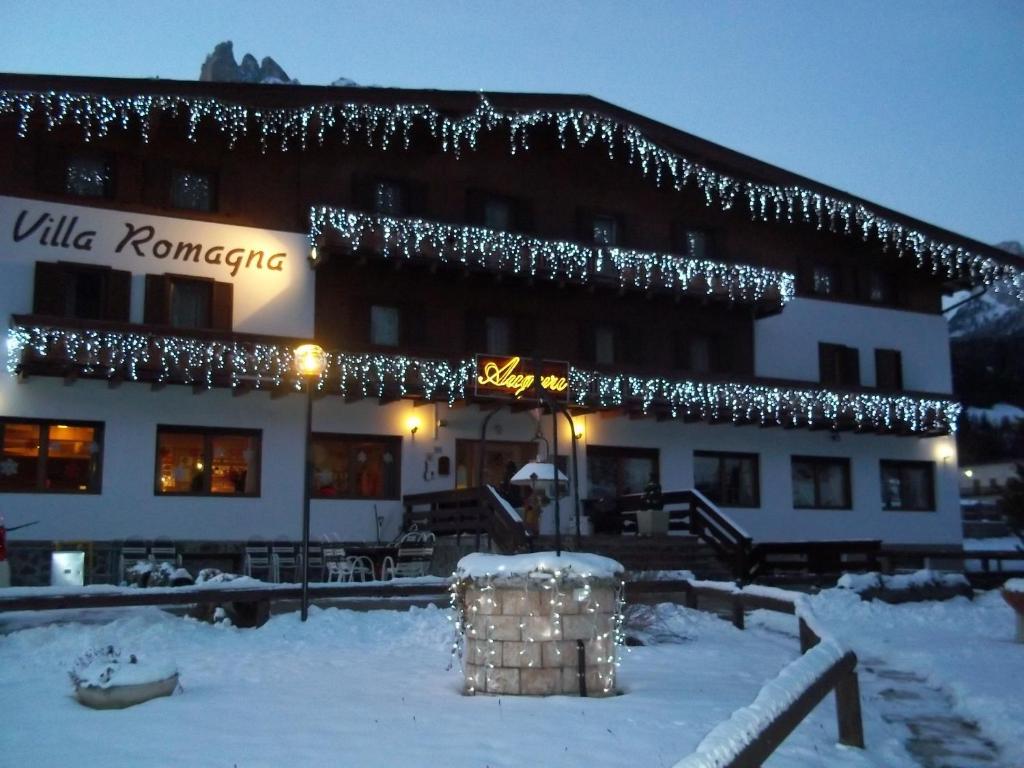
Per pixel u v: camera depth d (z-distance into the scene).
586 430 26.30
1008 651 12.72
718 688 9.75
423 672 10.72
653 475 24.80
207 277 22.45
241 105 21.92
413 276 24.73
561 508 25.39
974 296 31.94
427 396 23.14
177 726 7.57
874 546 23.06
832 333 30.27
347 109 23.12
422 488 24.12
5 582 15.49
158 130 22.42
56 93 20.16
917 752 7.70
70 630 13.26
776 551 22.72
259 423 22.73
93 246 21.45
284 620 14.61
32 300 20.83
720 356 28.48
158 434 21.89
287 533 22.67
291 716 8.00
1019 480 24.23
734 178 28.20
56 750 6.75
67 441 21.12
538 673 9.06
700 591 16.17
